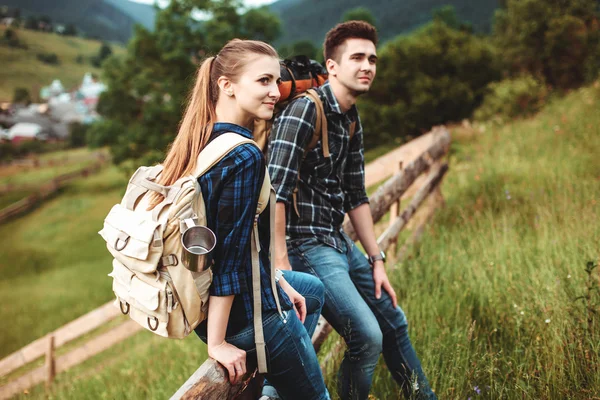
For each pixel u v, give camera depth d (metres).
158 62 28.45
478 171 6.83
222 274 1.39
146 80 28.48
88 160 63.50
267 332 1.54
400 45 21.95
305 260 2.15
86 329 6.03
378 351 2.12
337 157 2.21
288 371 1.61
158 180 1.47
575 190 5.12
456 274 3.57
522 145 8.12
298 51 48.31
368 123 21.81
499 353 2.45
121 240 1.36
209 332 1.42
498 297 3.09
